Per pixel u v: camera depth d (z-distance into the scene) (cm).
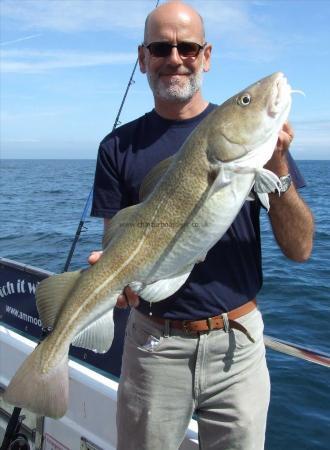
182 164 214
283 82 207
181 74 250
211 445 247
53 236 1468
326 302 691
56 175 6738
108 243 237
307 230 240
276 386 444
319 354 236
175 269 219
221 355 240
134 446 250
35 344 356
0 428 351
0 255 1203
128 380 254
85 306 229
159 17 250
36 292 240
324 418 396
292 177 235
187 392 244
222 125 207
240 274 244
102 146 276
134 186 261
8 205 2494
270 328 591
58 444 325
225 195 206
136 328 255
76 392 321
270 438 375
